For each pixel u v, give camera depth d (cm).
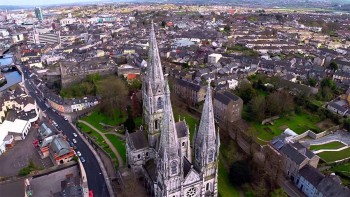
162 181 7525
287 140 12925
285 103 16000
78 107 17638
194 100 17588
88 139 13925
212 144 7694
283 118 16000
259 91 18762
